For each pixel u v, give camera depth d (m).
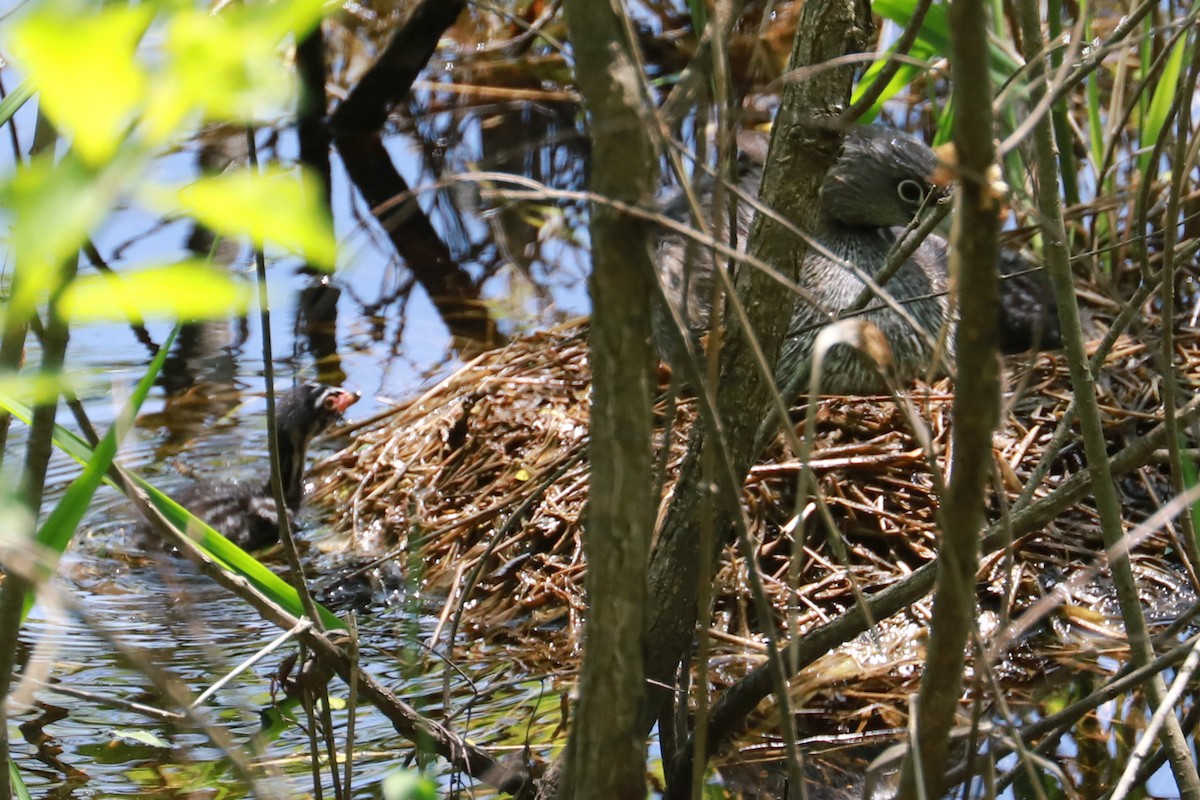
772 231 4.26
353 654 4.19
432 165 13.54
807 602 6.79
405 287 11.60
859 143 9.11
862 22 4.20
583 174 13.30
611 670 3.04
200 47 1.31
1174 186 4.22
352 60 15.31
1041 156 4.30
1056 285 4.34
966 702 5.92
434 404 9.45
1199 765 5.22
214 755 5.48
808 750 5.62
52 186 1.27
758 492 7.39
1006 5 9.02
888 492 7.41
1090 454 4.39
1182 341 8.61
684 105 2.86
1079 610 6.70
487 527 7.89
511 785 4.78
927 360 8.41
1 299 2.70
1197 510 4.42
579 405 8.88
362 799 5.10
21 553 2.55
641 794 3.18
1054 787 5.15
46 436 3.28
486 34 15.40
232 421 9.47
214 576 4.14
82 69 1.18
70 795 5.16
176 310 1.37
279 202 1.38
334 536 8.38
